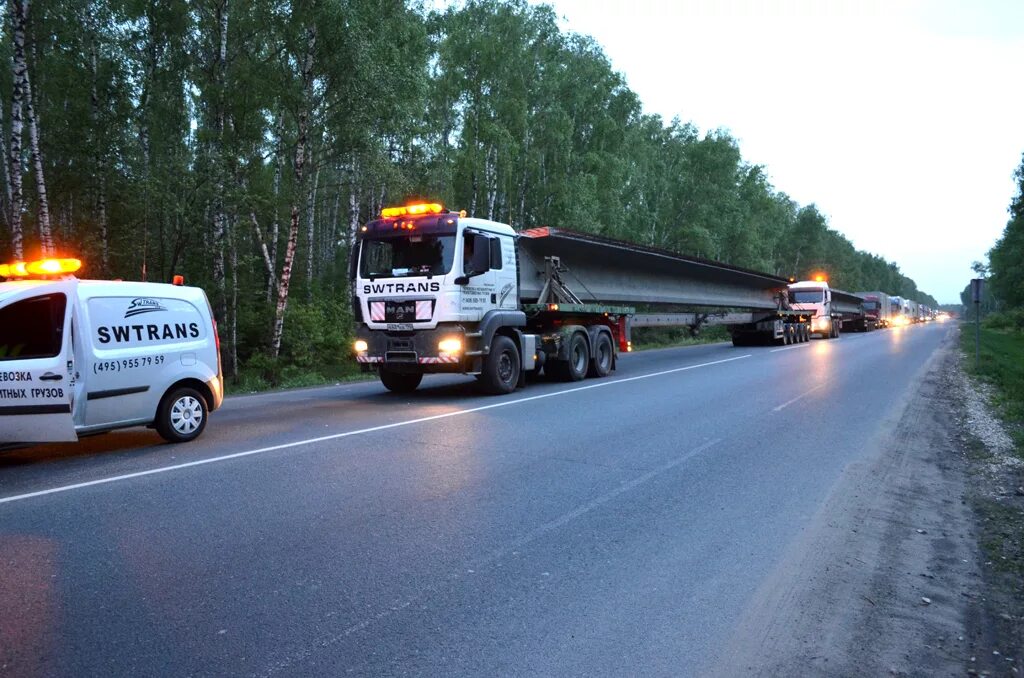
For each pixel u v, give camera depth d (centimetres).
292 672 294
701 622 351
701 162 5288
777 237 7550
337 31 1842
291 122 2359
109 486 595
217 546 448
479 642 324
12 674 289
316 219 3556
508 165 3088
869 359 2188
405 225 1181
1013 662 319
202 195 1858
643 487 613
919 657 322
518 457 724
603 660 310
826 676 302
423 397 1232
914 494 615
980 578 422
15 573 400
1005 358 2417
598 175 3759
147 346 766
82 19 2078
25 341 699
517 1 3262
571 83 3647
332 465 679
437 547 452
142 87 2078
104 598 366
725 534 490
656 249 2192
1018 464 740
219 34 2003
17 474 643
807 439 848
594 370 1588
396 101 2050
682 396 1235
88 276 2088
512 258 1318
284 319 2180
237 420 969
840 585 404
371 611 355
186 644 317
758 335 3152
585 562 431
